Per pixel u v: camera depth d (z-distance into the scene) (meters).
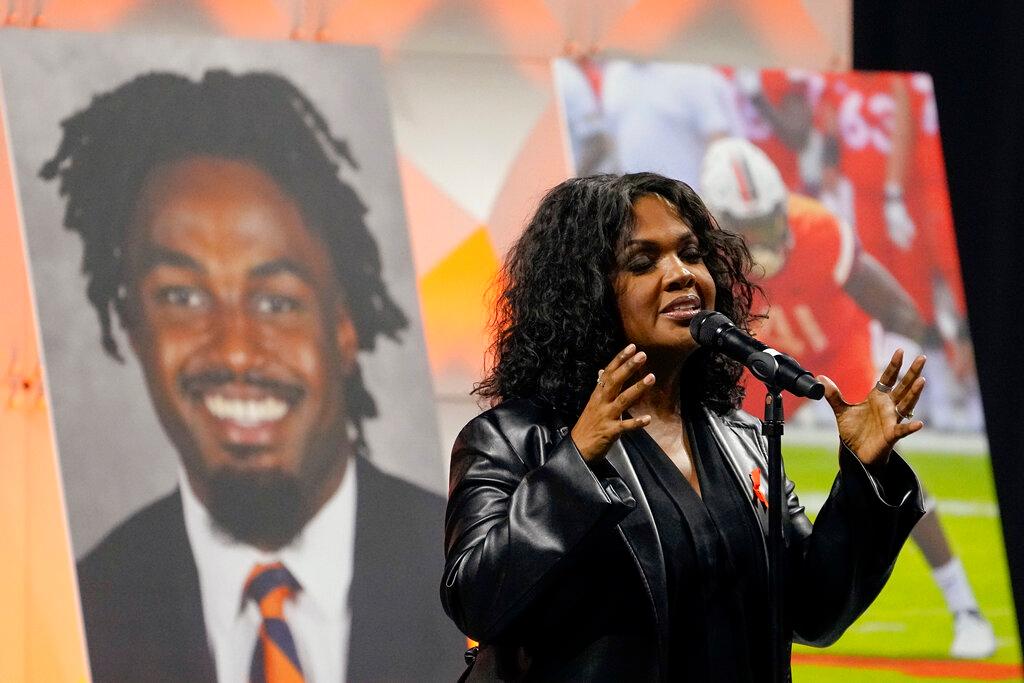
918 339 10.48
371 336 9.44
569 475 4.59
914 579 9.89
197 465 8.87
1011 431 11.69
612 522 4.57
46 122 9.12
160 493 8.75
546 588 4.60
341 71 9.85
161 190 9.22
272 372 9.14
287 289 9.30
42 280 8.88
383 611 8.95
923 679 9.71
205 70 9.52
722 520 5.04
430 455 9.38
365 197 9.67
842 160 10.69
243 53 9.65
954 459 10.27
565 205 5.47
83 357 8.83
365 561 9.02
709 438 5.36
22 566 8.74
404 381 9.44
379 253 9.61
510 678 4.95
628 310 5.21
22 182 8.98
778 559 4.84
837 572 5.11
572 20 10.67
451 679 8.98
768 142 10.55
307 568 8.88
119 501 8.66
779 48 11.13
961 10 11.78
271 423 9.05
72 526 8.54
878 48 11.68
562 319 5.30
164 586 8.60
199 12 9.91
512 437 5.11
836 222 10.55
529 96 10.24
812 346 10.24
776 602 4.82
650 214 5.31
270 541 8.87
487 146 10.08
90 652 8.36
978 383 11.20
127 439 8.78
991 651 9.88
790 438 9.93
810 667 9.56
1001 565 10.08
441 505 9.30
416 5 10.35
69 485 8.60
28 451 8.88
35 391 8.95
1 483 8.81
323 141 9.67
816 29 11.24
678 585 4.86
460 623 4.86
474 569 4.66
